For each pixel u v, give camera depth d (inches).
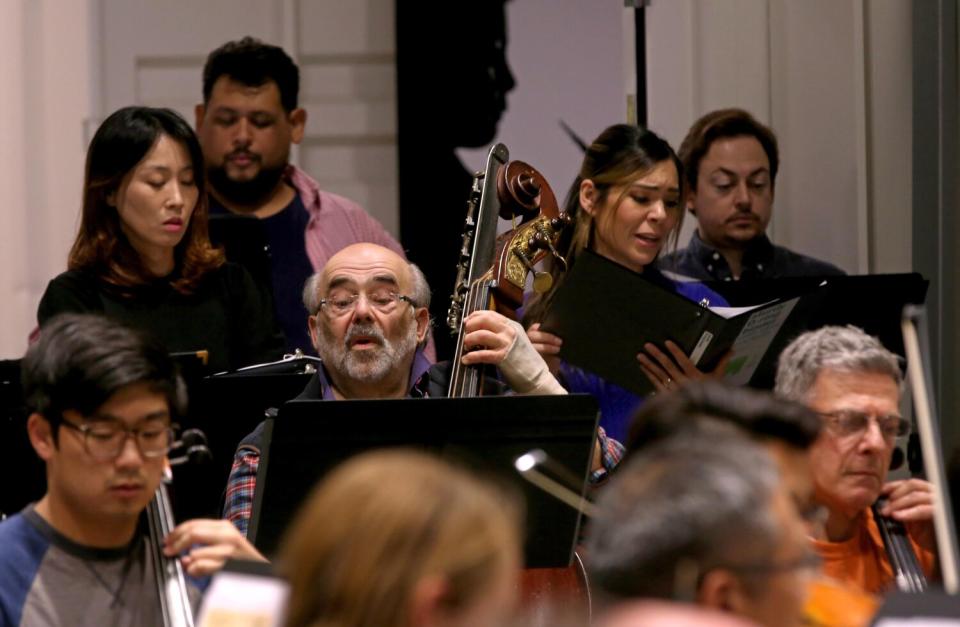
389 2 623.5
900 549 316.8
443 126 608.7
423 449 314.7
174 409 275.0
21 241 550.9
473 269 394.9
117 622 269.9
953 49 547.2
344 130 626.5
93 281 417.7
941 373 540.7
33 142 554.6
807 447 256.7
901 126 571.2
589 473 324.2
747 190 521.3
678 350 393.7
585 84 606.2
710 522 177.3
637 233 437.7
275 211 510.3
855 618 230.4
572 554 322.3
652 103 588.4
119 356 264.5
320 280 384.5
